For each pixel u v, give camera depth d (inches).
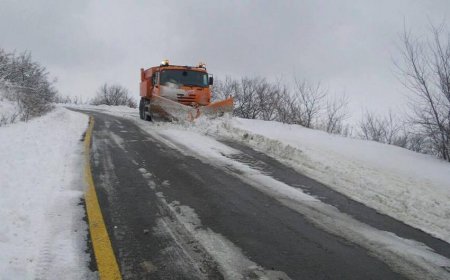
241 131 515.5
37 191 230.5
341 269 159.6
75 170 293.9
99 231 183.5
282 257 167.3
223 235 187.3
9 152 318.0
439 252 182.9
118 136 483.8
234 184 279.7
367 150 431.5
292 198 254.2
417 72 428.1
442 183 310.3
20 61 780.6
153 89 716.0
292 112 711.7
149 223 197.3
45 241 167.9
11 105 599.5
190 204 230.2
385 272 159.3
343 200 256.8
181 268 153.5
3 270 140.3
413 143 591.2
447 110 414.3
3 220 180.7
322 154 392.8
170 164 332.8
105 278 143.1
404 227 214.2
